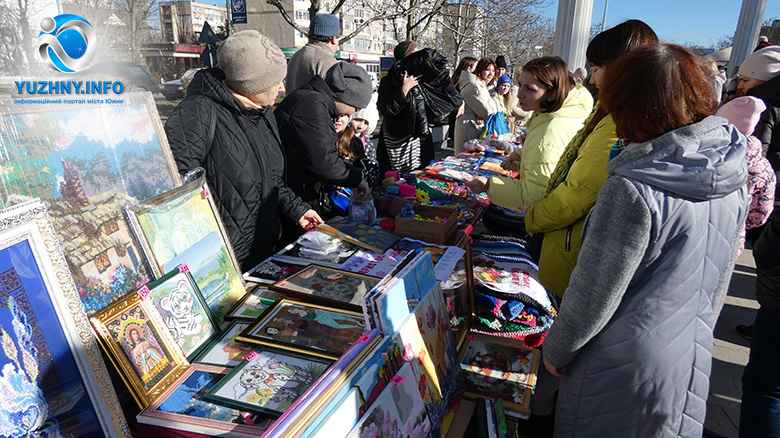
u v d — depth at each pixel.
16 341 0.71
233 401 0.98
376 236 1.88
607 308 1.06
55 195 0.94
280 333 1.20
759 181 2.02
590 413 1.21
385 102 3.59
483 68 4.64
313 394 0.80
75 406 0.78
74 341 0.79
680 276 1.04
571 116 1.92
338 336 1.20
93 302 0.97
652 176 1.00
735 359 2.65
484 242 2.25
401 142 3.75
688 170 0.98
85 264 0.97
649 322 1.07
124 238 1.09
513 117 5.67
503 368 1.58
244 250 1.78
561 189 1.55
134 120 1.20
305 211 2.02
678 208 1.00
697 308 1.08
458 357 1.38
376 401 0.89
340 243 1.80
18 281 0.72
